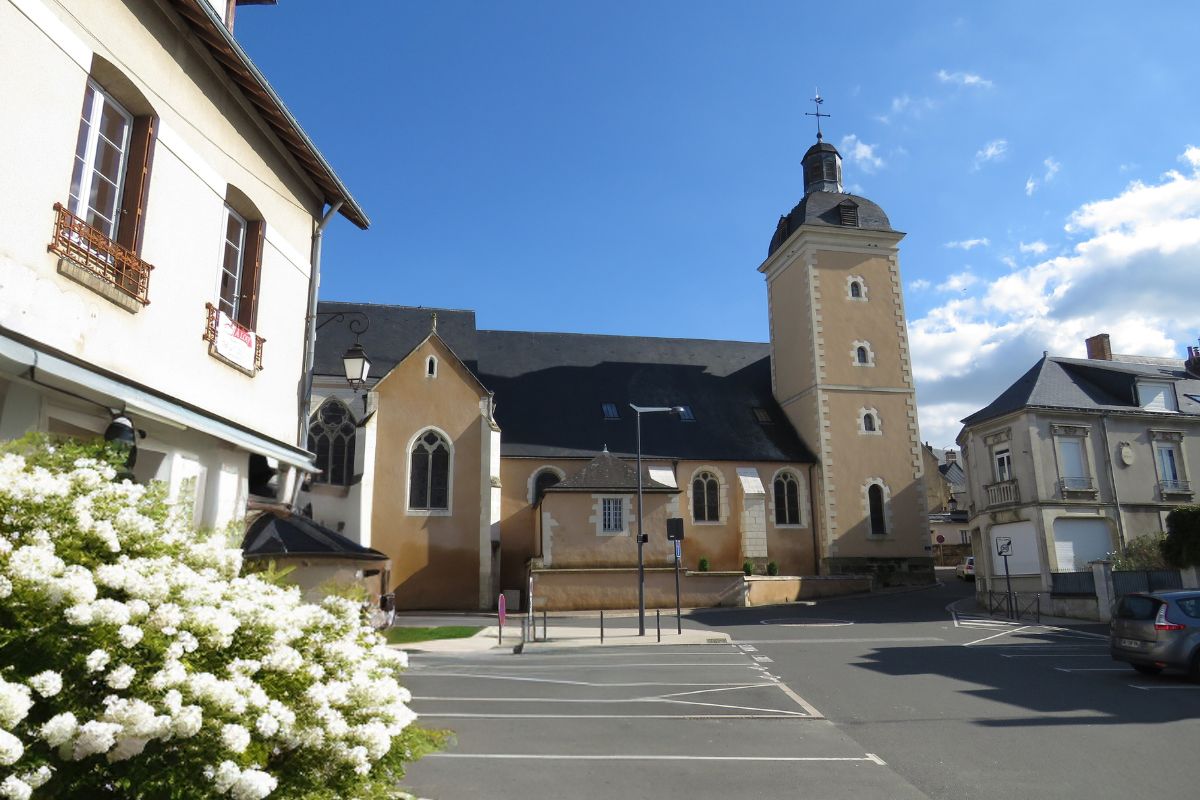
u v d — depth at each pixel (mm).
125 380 7883
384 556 17766
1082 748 8789
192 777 3506
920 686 12875
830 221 39188
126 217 8234
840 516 35562
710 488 35875
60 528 4008
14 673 3314
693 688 12727
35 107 6898
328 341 33969
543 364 39438
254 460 11586
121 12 8016
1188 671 13039
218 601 4359
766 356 43969
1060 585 26203
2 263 6504
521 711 10867
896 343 38219
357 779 4379
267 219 11297
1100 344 35625
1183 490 29219
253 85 10156
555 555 29344
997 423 29875
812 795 7125
